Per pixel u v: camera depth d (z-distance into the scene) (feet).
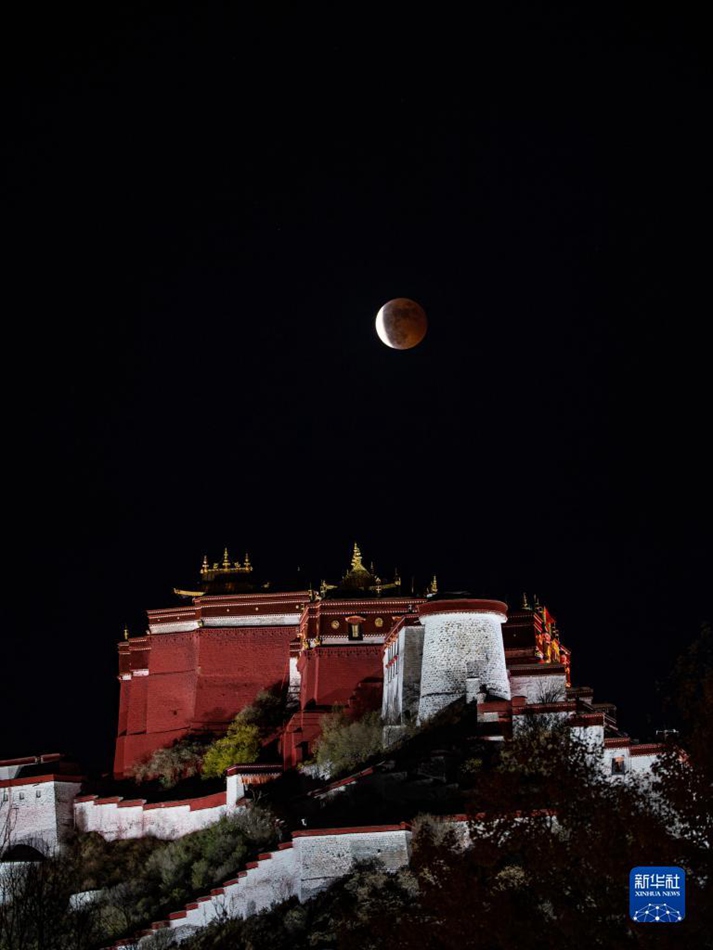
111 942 265.75
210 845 292.61
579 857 160.45
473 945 162.81
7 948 192.34
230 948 243.40
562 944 157.17
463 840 243.60
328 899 246.88
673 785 164.96
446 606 308.60
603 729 262.06
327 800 286.87
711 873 155.63
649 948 149.59
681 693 174.40
